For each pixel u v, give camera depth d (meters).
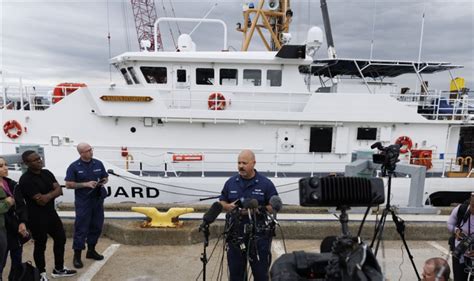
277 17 10.36
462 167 8.76
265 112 7.76
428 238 5.27
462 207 3.17
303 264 1.68
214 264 4.25
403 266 4.30
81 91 7.62
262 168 8.06
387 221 5.49
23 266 3.05
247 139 8.00
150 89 7.54
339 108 8.02
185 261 4.31
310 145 8.12
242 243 2.59
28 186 3.48
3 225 3.32
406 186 7.52
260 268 2.74
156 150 7.84
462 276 3.11
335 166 8.21
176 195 7.21
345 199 1.83
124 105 7.51
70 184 3.93
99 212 4.25
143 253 4.54
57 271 3.83
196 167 7.84
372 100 8.05
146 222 5.12
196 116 7.66
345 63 9.29
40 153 6.81
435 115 8.48
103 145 7.76
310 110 7.98
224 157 7.95
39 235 3.57
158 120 7.80
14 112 7.65
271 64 8.05
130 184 7.12
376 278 1.42
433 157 8.44
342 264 1.51
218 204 2.47
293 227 5.18
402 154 8.30
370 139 8.26
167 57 7.83
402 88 10.29
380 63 9.09
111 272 3.99
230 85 8.12
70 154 7.34
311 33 8.74
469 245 3.01
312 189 1.82
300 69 9.77
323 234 5.20
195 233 4.90
